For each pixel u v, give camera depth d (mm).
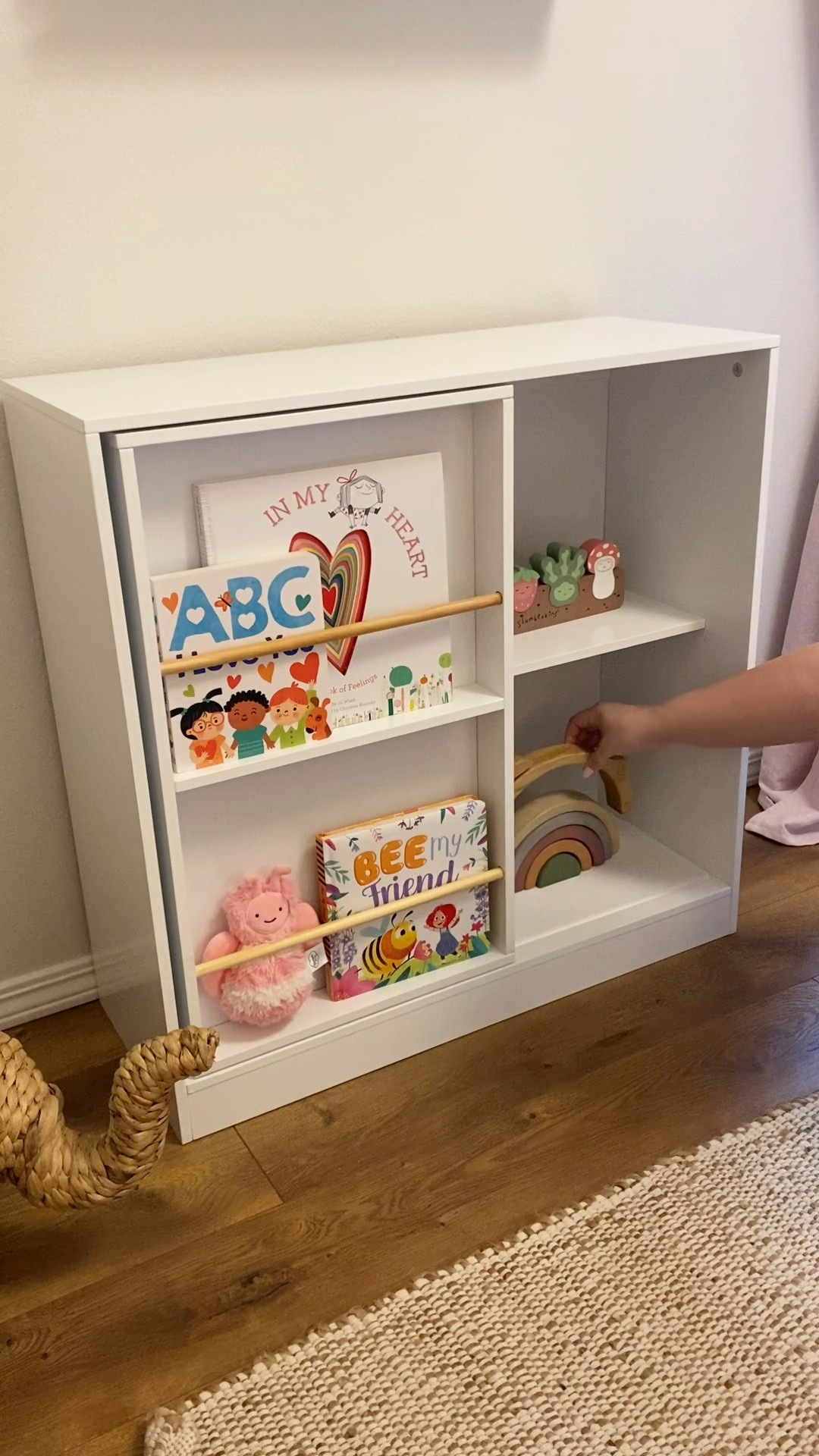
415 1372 971
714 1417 924
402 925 1308
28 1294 1066
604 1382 956
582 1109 1251
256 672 1116
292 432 1090
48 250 1203
